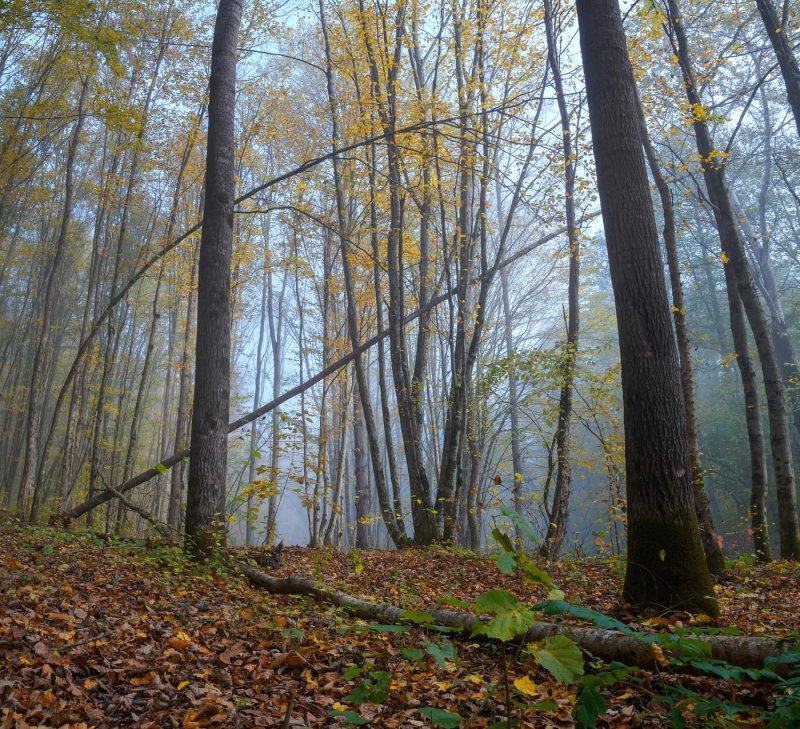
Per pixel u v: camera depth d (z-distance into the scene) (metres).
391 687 3.50
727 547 22.22
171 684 3.57
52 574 5.82
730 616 5.29
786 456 11.16
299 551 11.90
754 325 11.47
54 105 14.59
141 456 33.12
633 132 5.93
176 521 17.70
